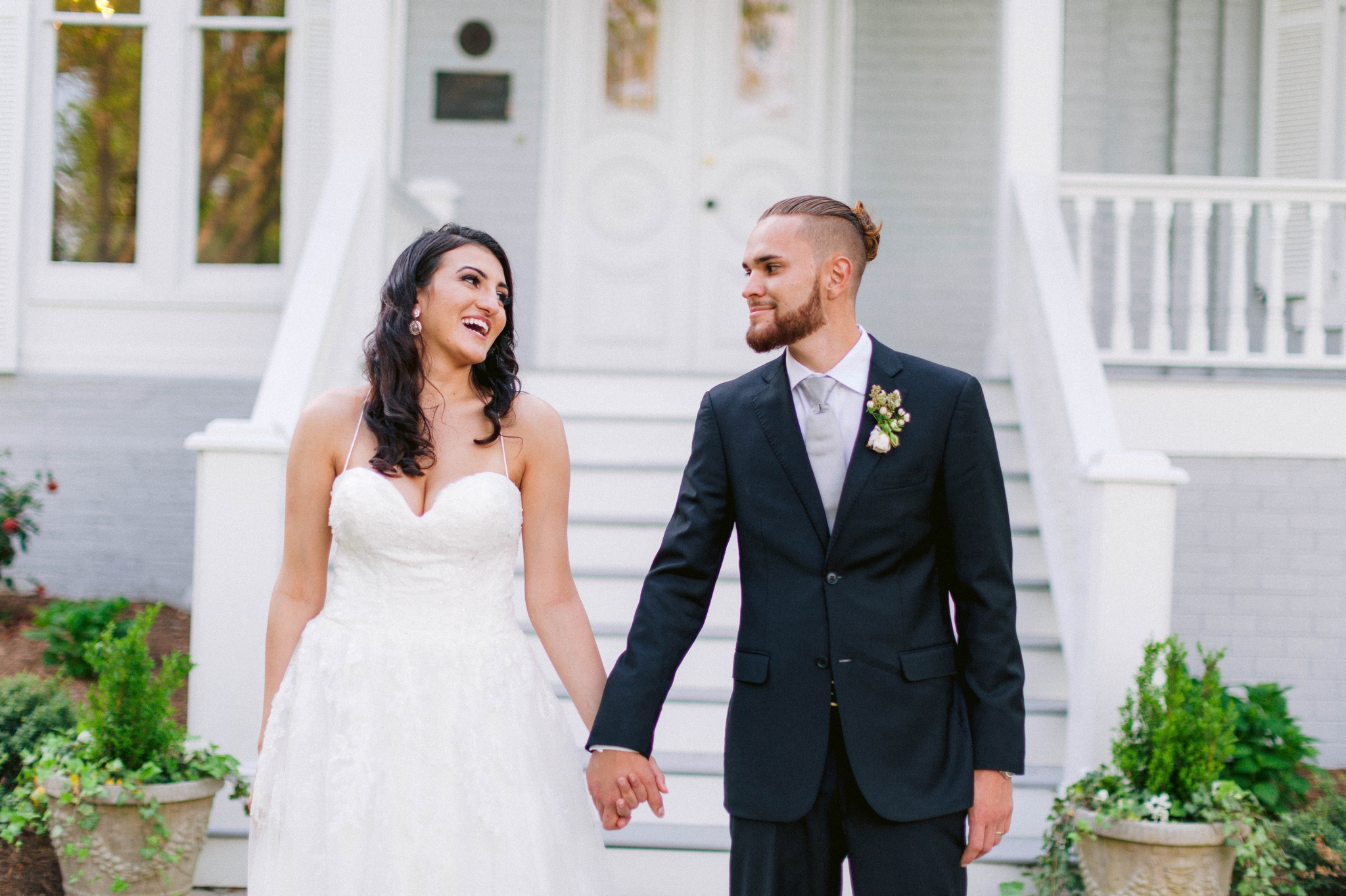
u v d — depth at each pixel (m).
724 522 2.13
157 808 2.88
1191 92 6.15
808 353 2.10
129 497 5.72
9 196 5.75
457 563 2.14
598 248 6.62
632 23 6.62
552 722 2.22
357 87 4.62
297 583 2.23
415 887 1.99
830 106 6.56
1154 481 3.22
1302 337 5.78
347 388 2.28
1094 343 4.04
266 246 5.91
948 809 1.93
